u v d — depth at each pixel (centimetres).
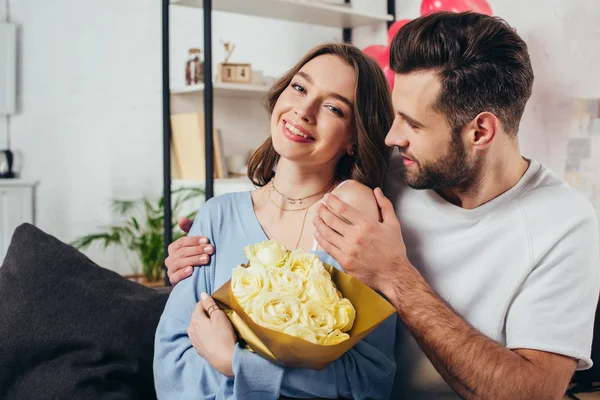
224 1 307
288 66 416
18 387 157
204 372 131
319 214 132
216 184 317
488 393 123
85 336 164
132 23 480
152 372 170
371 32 363
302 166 148
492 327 139
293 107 143
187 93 343
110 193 481
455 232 143
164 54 322
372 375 133
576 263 133
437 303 129
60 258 174
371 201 144
